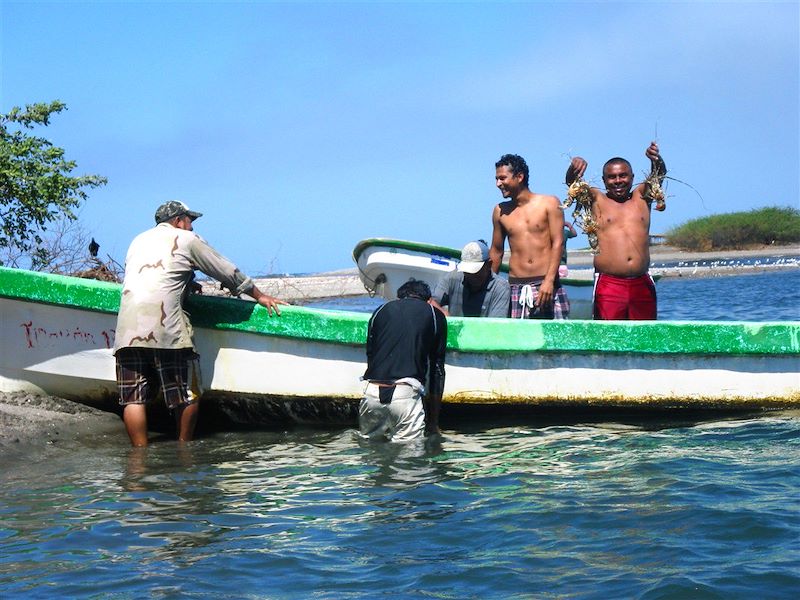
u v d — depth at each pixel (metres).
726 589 4.16
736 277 38.84
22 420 7.57
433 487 6.04
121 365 7.41
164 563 4.72
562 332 7.89
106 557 4.82
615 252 8.86
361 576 4.51
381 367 7.46
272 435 7.88
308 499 5.84
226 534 5.17
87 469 6.67
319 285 34.84
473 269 8.61
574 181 8.84
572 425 8.00
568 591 4.24
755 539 4.80
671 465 6.38
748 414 8.11
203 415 8.23
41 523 5.39
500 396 7.99
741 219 62.56
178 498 5.90
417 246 13.43
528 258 8.80
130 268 7.45
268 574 4.55
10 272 7.82
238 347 7.91
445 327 7.67
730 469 6.23
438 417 8.12
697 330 7.93
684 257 58.91
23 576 4.57
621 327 7.90
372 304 27.36
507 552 4.77
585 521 5.20
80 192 14.23
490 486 6.02
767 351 7.98
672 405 8.04
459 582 4.40
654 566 4.48
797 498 5.48
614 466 6.41
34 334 7.97
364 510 5.58
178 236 7.51
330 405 8.00
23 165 13.91
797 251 58.03
